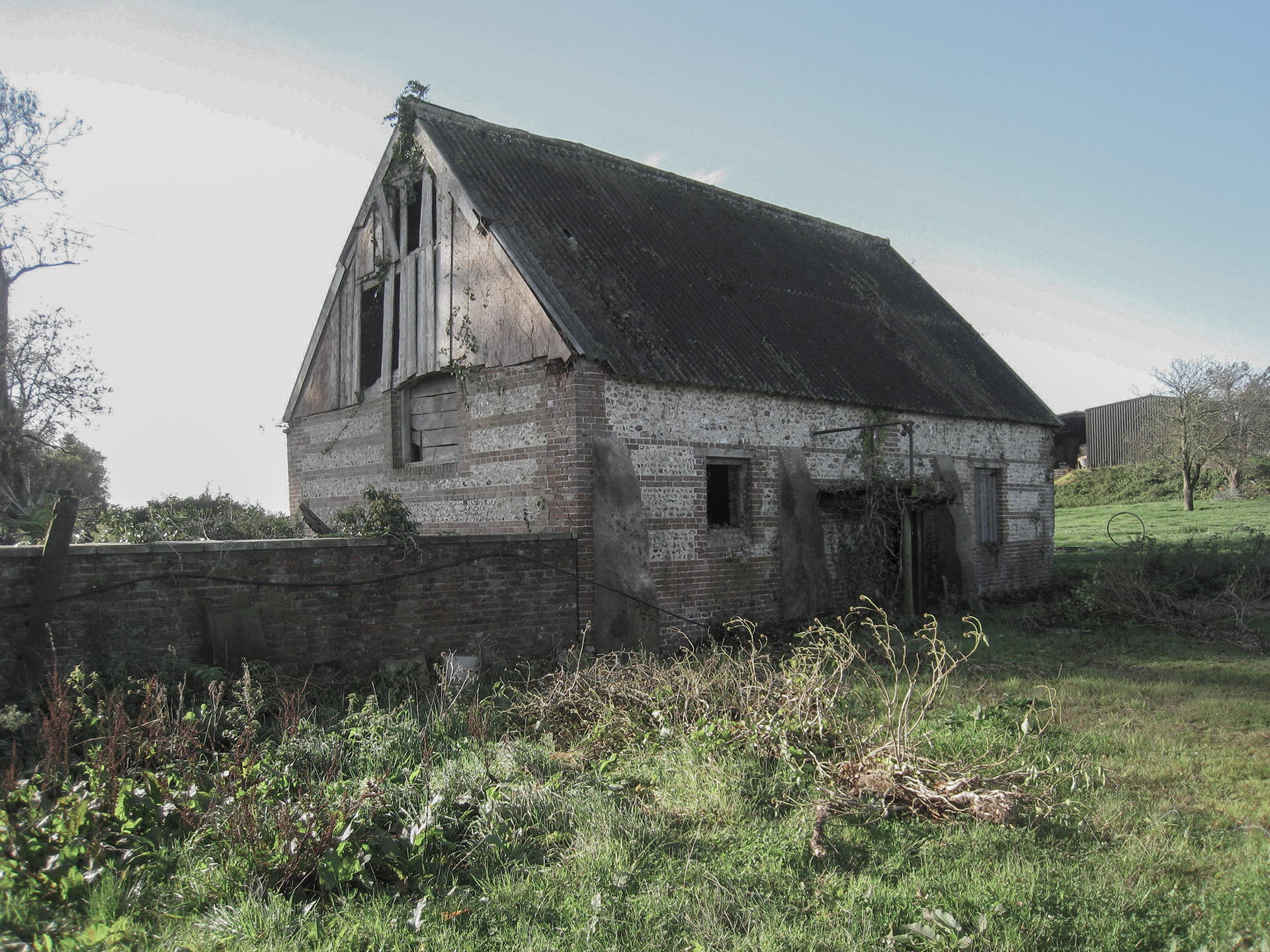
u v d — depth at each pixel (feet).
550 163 53.16
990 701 30.09
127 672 25.98
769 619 47.44
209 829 18.04
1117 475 173.17
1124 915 15.48
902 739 22.89
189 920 15.40
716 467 47.11
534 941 14.61
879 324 63.31
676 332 45.98
